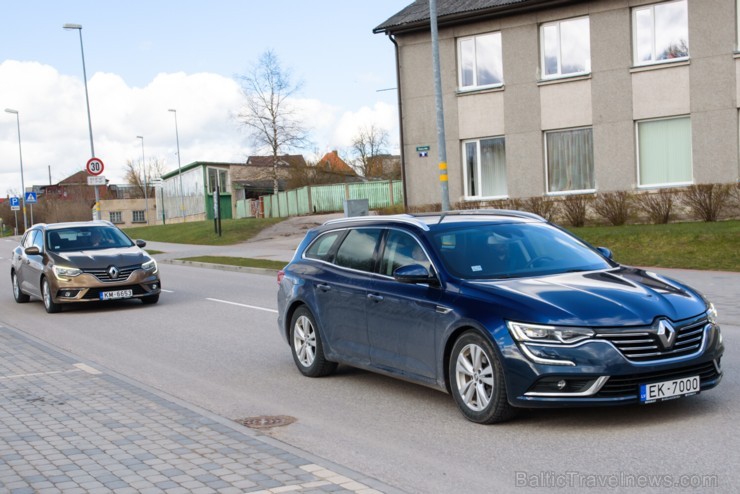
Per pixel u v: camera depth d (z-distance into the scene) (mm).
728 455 5383
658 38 23766
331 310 8156
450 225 7520
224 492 4871
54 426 6629
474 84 27000
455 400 6645
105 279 15023
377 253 7789
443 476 5293
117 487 5023
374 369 7660
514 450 5750
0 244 49344
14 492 4988
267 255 26562
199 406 7590
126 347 11062
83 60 35875
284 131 57812
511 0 25188
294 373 8914
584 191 25266
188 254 30094
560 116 25406
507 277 6848
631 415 6453
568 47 25250
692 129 23297
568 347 5914
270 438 6137
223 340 11328
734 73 22594
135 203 95438
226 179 61750
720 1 22656
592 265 7188
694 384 6125
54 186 108438
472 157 27297
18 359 10008
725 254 17203
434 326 6789
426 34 27453
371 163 85312
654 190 23859
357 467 5570
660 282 6762
